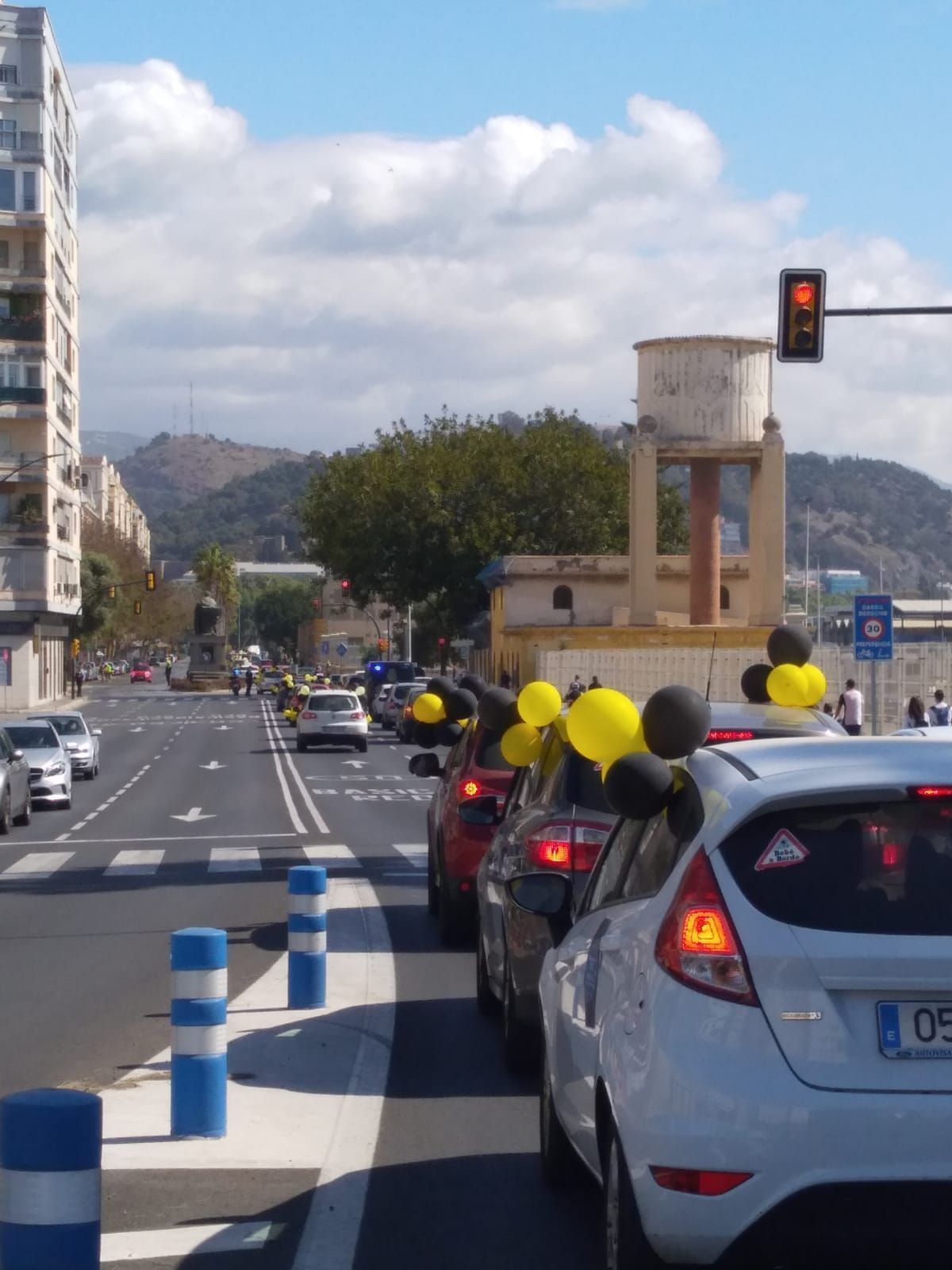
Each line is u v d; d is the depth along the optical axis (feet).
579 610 207.62
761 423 172.45
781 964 13.76
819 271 58.44
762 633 171.53
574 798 28.30
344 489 234.79
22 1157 13.08
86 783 117.91
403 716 168.35
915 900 13.94
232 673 361.10
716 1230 13.60
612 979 16.21
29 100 232.53
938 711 92.84
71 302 271.69
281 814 90.43
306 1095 26.55
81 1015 33.53
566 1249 19.03
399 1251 18.97
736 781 15.07
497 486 233.14
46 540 242.37
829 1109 13.42
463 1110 25.71
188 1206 20.61
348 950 41.45
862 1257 13.52
